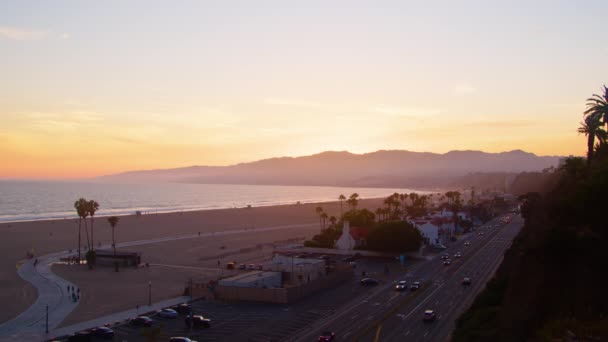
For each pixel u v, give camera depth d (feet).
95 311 254.88
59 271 380.37
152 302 275.80
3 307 263.08
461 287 303.48
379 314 240.12
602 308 100.63
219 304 269.64
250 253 485.15
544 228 124.98
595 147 193.47
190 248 521.65
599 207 120.88
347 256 450.71
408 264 409.28
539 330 104.78
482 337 136.15
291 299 273.54
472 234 622.95
